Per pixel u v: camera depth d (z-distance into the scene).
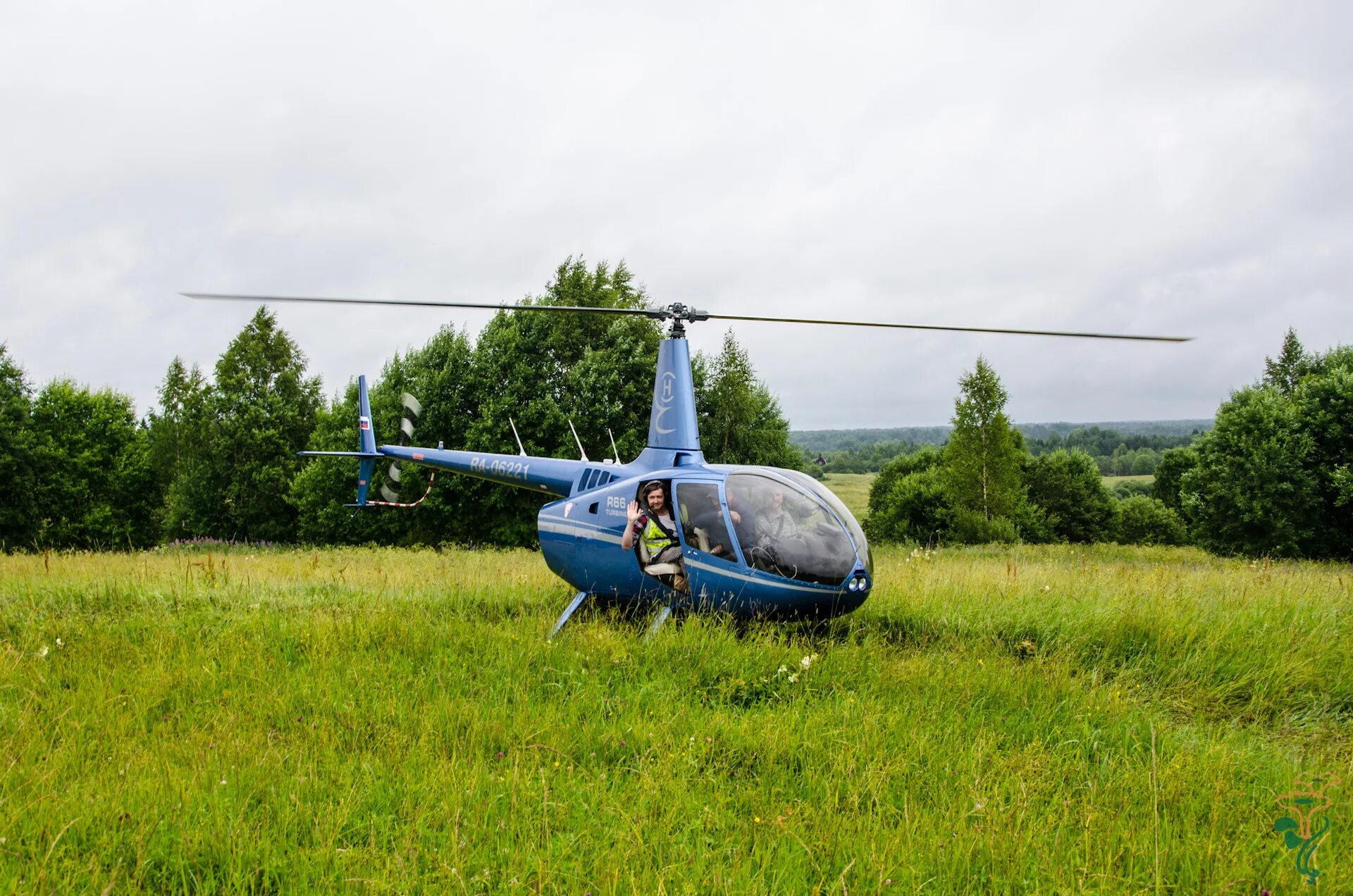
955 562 14.55
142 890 3.12
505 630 7.22
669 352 8.08
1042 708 5.34
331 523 34.88
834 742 4.71
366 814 3.83
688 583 7.39
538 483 9.38
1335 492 30.55
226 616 7.95
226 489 44.12
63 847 3.31
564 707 5.27
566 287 33.78
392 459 12.45
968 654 6.67
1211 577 10.93
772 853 3.49
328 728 4.80
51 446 40.41
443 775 4.09
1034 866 3.38
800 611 7.00
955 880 3.33
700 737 4.71
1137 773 4.38
